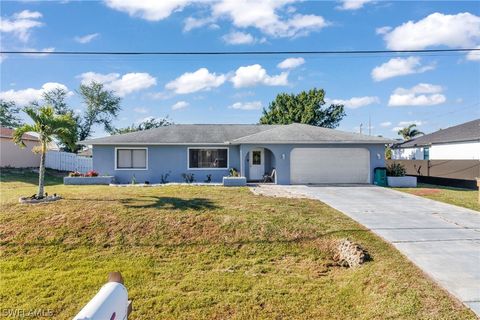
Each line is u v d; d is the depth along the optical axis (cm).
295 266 812
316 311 590
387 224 1033
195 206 1206
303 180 2073
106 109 4509
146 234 984
